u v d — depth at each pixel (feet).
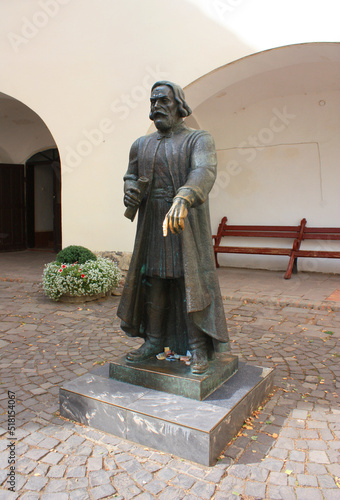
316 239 25.81
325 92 25.39
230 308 18.45
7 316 17.49
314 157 26.37
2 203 38.86
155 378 8.93
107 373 9.87
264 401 9.86
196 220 8.73
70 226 24.30
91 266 19.93
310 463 7.50
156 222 8.96
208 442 7.30
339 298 19.17
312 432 8.52
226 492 6.75
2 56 25.12
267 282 23.57
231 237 29.50
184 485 6.93
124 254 23.02
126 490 6.84
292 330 15.37
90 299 20.03
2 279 25.02
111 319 17.10
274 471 7.27
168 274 8.84
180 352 9.90
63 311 18.31
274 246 28.02
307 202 26.89
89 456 7.75
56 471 7.32
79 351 13.42
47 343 14.19
